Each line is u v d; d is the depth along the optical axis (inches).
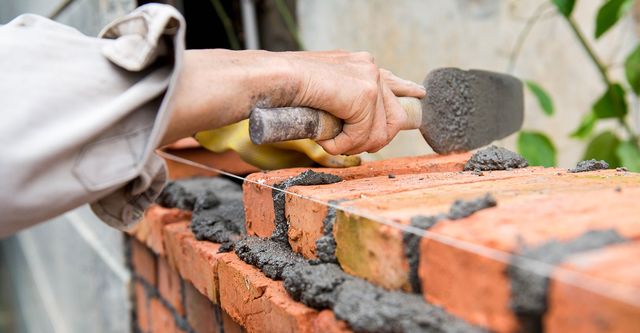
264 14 102.7
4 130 28.0
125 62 31.3
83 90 30.5
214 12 97.0
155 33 30.6
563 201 29.2
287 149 51.0
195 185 63.5
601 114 86.8
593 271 21.0
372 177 43.2
